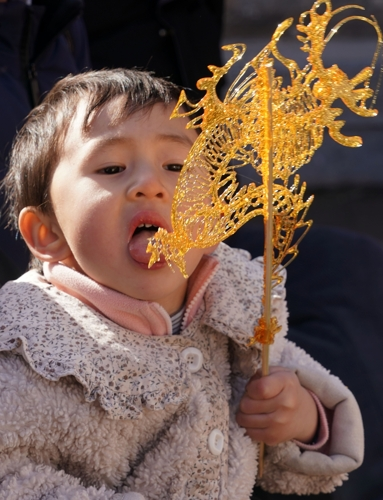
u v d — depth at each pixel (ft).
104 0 9.50
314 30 4.40
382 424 7.26
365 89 4.44
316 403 5.74
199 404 4.97
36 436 4.55
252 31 21.67
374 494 7.01
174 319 5.29
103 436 4.67
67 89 5.21
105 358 4.73
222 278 5.63
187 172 4.51
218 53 10.19
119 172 4.78
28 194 5.19
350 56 20.18
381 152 19.51
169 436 4.90
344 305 7.88
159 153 4.82
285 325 5.94
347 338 7.64
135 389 4.73
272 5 21.77
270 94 4.31
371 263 8.26
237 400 5.56
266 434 5.34
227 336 5.54
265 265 4.79
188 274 4.94
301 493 5.84
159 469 4.85
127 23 9.69
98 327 4.88
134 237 4.71
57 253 5.10
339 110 4.47
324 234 8.43
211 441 4.95
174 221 4.43
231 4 21.76
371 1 21.77
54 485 4.58
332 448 5.75
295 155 4.58
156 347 5.00
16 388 4.54
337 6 21.66
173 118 4.56
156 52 9.77
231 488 5.15
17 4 6.93
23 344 4.58
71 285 4.98
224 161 4.52
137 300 4.85
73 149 4.90
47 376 4.49
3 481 4.49
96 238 4.72
